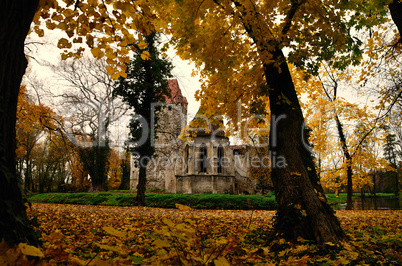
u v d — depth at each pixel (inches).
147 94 912.3
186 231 74.6
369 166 674.2
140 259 71.9
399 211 637.9
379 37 311.3
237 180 1689.2
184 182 1611.7
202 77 358.0
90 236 211.8
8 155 92.4
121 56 183.2
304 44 211.2
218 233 246.5
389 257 161.8
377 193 2375.7
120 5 170.1
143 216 446.3
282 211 219.9
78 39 177.2
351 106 644.7
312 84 535.2
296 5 191.6
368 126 621.3
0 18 91.3
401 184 1952.5
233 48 224.5
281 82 253.3
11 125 94.9
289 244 186.7
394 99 342.6
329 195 1690.5
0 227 81.0
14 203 89.2
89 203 1005.8
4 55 92.2
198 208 861.2
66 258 84.7
